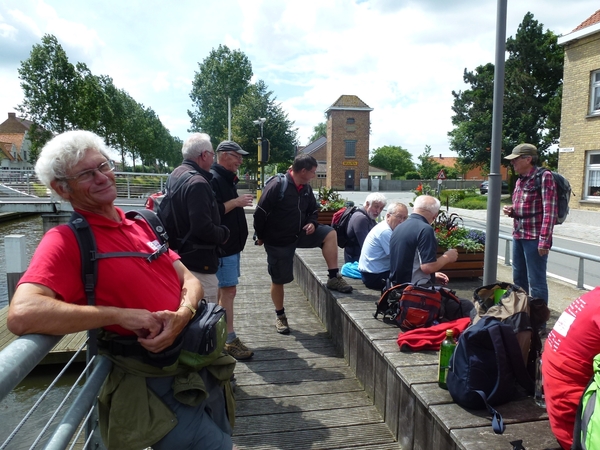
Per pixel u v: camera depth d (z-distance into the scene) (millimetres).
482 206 25047
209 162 3137
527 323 2291
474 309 2607
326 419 2928
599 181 16828
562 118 18172
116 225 1607
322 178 63625
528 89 31609
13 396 4258
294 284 6609
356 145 47281
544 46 31062
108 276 1494
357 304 3904
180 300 1753
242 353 3818
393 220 4223
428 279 3516
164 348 1551
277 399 3182
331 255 4359
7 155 59156
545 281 4168
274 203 4020
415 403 2422
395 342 3039
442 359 2400
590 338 1738
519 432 2002
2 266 13352
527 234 4164
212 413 1801
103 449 1847
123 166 53562
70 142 1499
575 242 12305
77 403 1431
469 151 34969
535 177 4094
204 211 2865
